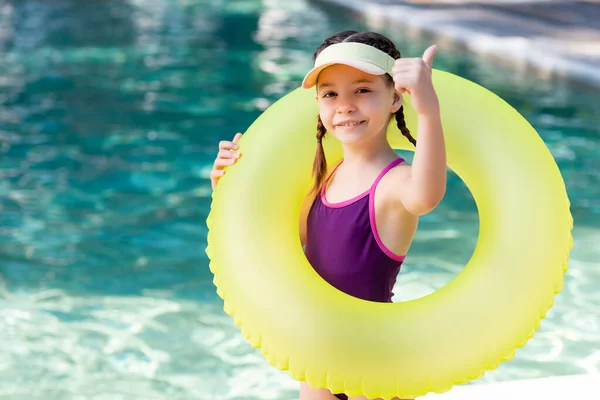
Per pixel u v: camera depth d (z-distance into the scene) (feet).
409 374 6.39
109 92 26.94
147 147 21.30
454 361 6.43
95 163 20.04
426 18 37.70
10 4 45.70
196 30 38.29
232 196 7.32
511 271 6.68
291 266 6.86
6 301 13.16
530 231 6.80
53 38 36.06
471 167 7.27
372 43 6.53
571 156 20.04
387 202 6.68
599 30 34.19
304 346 6.49
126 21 40.70
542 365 11.53
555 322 12.66
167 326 12.44
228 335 12.22
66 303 13.12
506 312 6.56
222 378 11.14
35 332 12.20
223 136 22.25
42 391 10.74
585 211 16.76
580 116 23.61
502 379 11.20
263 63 31.35
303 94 7.93
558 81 27.48
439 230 16.14
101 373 11.20
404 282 13.82
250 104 25.54
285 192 7.38
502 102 7.57
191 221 16.56
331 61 6.37
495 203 7.04
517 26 35.35
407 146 7.98
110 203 17.51
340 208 6.88
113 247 15.30
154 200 17.69
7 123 23.39
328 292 6.68
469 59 31.37
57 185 18.53
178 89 27.37
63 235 15.83
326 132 7.73
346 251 6.83
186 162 20.13
